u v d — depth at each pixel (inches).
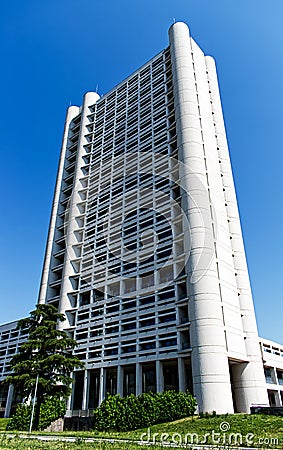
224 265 1763.0
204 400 1341.0
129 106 2615.7
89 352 1863.9
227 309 1635.1
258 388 1622.8
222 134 2324.1
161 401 1128.8
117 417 1106.7
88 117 2987.2
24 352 1348.4
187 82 2171.5
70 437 880.9
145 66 2669.8
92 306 2004.2
